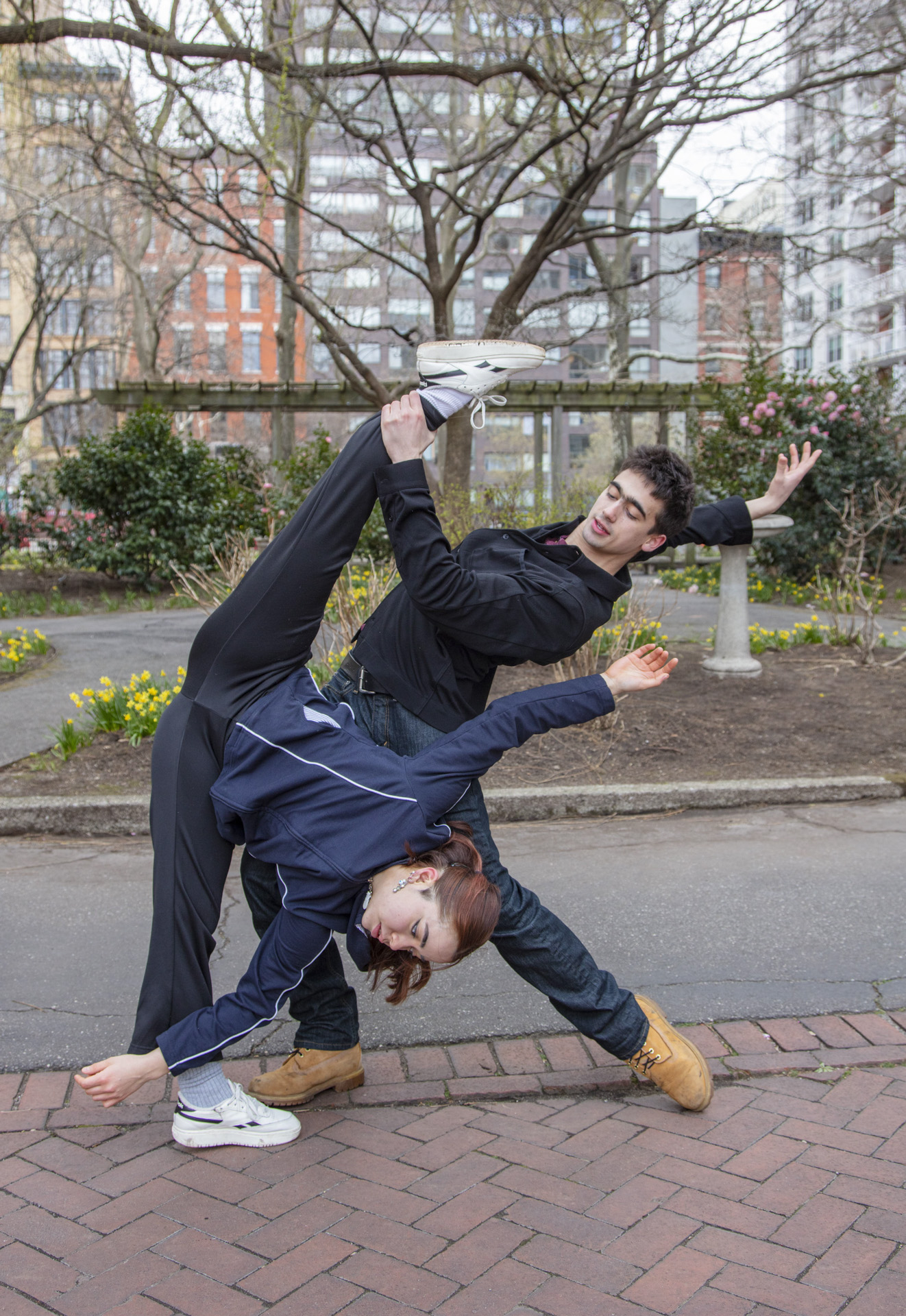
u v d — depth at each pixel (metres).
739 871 4.26
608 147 10.74
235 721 2.22
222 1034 2.21
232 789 2.21
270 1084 2.63
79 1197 2.26
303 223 21.75
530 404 18.45
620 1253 2.07
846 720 6.46
